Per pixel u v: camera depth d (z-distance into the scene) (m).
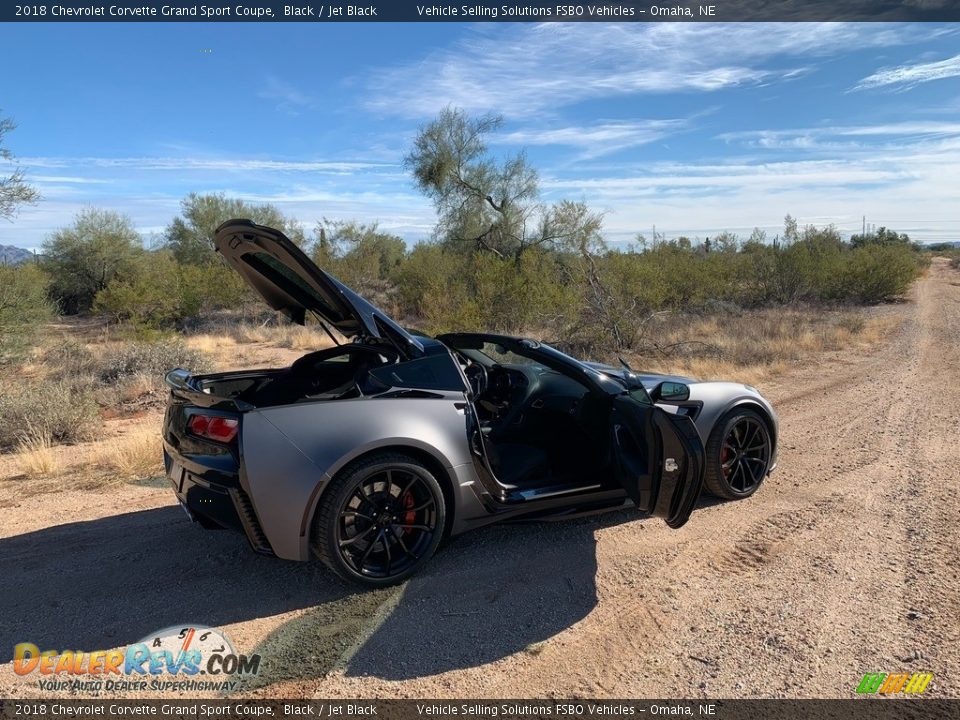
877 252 29.08
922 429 6.91
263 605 3.24
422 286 22.50
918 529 4.16
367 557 3.37
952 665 2.71
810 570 3.60
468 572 3.59
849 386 9.63
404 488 3.42
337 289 3.72
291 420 3.22
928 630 2.98
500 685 2.61
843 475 5.30
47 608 3.22
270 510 3.11
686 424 3.53
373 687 2.59
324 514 3.18
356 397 3.49
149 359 10.94
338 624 3.06
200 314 22.84
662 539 4.02
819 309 24.92
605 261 15.38
